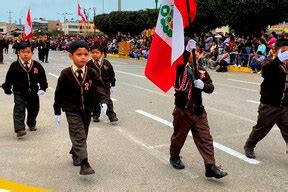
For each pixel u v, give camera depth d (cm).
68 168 568
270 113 575
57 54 4175
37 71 733
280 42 557
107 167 572
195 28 2936
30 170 559
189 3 494
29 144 687
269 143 693
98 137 739
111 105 862
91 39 4034
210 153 504
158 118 909
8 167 571
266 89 574
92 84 533
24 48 717
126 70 2203
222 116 923
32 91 733
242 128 805
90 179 525
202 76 507
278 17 2356
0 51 2667
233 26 2512
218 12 2516
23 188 495
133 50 3578
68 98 523
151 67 494
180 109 511
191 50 500
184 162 592
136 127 821
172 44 486
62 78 521
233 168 566
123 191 486
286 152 599
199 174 542
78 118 523
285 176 535
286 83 562
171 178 528
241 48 2239
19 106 719
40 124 836
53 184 508
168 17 495
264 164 584
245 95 1257
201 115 509
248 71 2120
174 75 492
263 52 2002
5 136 739
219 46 2281
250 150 614
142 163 590
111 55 3922
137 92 1330
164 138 734
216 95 1255
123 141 713
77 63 520
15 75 717
